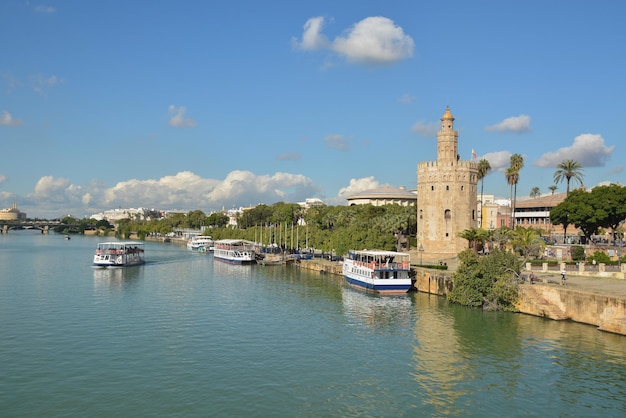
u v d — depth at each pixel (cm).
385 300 9938
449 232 14250
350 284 12131
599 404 4825
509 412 4672
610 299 7062
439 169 14312
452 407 4769
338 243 15100
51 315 8406
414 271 11350
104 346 6550
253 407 4722
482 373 5619
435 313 8606
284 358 6131
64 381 5309
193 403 4794
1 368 5675
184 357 6125
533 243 11494
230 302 9738
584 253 11506
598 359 5972
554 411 4688
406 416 4584
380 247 14225
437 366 5862
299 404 4800
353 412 4647
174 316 8388
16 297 10150
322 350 6469
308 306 9312
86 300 9869
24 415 4516
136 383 5266
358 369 5759
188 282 12781
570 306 7744
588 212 12212
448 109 14538
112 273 14712
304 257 17650
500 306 8706
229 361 5994
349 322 7969
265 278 13700
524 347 6494
